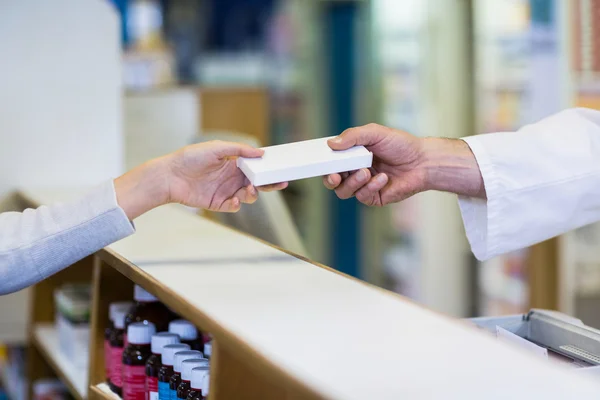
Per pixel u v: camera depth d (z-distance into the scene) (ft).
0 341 9.07
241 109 15.34
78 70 9.21
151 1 21.18
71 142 9.27
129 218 5.05
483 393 2.83
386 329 3.50
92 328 6.06
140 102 13.46
